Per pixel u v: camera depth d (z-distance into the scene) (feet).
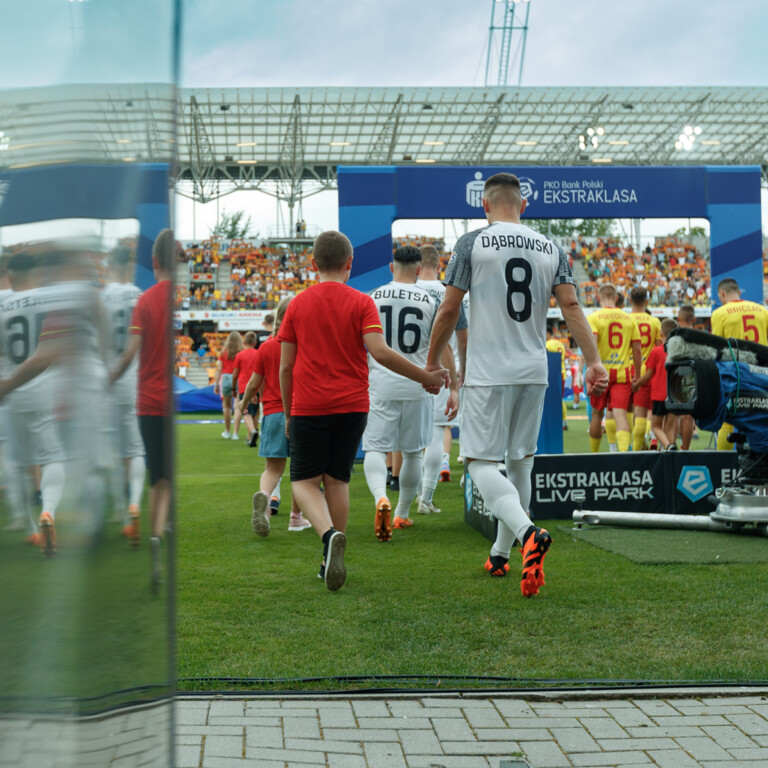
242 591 12.14
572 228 164.25
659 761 6.51
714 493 17.65
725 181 35.17
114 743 2.97
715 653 9.11
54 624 2.92
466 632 10.00
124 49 2.95
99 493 2.92
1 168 2.86
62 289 2.88
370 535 17.10
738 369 15.19
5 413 2.89
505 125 97.50
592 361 12.15
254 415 42.57
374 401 17.04
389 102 90.07
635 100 91.45
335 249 12.64
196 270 113.60
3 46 2.84
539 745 6.83
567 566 13.47
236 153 104.53
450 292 12.04
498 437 12.03
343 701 7.79
